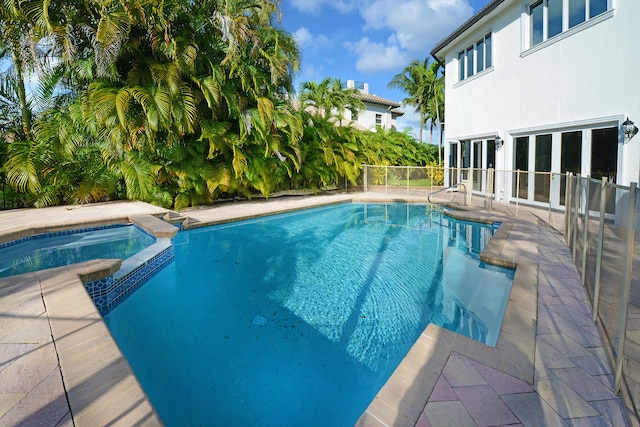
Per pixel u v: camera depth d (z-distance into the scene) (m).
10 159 9.02
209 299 5.29
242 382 3.37
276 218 11.48
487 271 5.89
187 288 5.71
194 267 6.70
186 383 3.35
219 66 10.64
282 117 12.51
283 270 6.54
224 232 9.55
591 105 9.02
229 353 3.86
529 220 9.04
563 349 3.07
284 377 3.46
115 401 2.23
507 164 11.96
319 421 2.90
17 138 10.34
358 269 6.59
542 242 6.78
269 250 7.88
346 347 3.98
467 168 13.40
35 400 2.22
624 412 2.33
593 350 3.05
